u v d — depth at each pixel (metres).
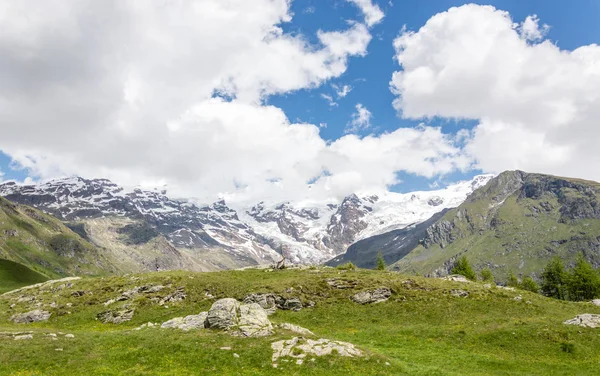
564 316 70.44
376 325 68.69
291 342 46.44
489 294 81.19
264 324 51.84
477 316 70.19
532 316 70.31
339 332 64.81
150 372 39.69
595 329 56.81
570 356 50.91
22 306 81.50
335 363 42.47
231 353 43.94
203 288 86.12
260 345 45.84
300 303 78.44
